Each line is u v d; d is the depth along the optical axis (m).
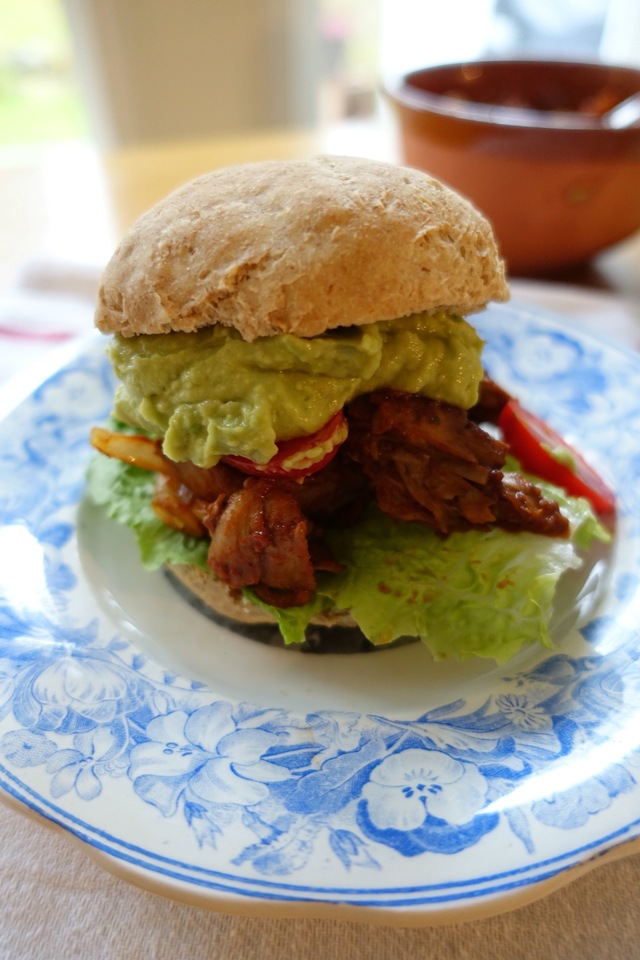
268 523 0.25
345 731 0.23
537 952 0.21
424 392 0.25
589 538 0.27
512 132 0.37
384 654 0.26
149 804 0.21
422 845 0.20
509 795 0.21
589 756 0.22
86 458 0.31
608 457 0.31
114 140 0.69
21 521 0.28
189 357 0.24
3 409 0.31
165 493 0.28
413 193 0.24
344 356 0.24
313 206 0.23
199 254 0.24
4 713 0.23
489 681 0.25
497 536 0.27
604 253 0.43
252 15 0.64
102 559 0.29
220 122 0.70
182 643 0.26
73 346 0.34
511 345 0.35
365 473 0.26
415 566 0.27
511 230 0.40
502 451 0.26
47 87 0.74
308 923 0.21
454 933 0.21
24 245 0.45
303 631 0.26
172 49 0.64
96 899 0.21
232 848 0.20
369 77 0.75
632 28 0.65
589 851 0.20
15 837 0.22
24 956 0.20
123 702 0.23
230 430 0.24
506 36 0.70
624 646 0.25
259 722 0.23
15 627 0.25
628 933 0.21
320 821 0.21
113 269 0.25
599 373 0.33
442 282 0.24
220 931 0.21
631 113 0.38
